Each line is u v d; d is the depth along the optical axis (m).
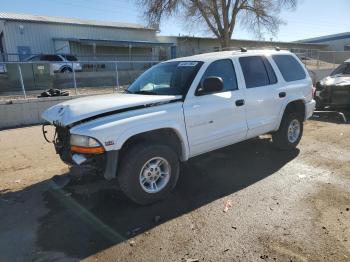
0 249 3.37
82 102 4.29
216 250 3.23
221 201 4.25
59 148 4.41
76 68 18.38
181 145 4.50
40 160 6.36
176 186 4.77
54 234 3.62
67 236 3.57
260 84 5.52
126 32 34.78
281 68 5.99
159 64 5.54
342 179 4.84
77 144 3.84
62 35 30.58
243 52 5.51
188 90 4.52
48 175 5.45
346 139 7.08
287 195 4.36
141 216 3.94
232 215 3.88
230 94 4.98
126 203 4.28
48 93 11.52
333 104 9.59
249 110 5.25
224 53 5.32
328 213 3.84
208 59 4.90
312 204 4.07
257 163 5.64
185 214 3.95
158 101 4.24
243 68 5.31
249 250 3.20
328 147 6.50
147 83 5.13
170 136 4.51
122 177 4.01
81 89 15.17
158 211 4.05
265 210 3.97
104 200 4.39
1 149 7.37
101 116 3.95
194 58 5.07
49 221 3.91
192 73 4.68
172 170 4.33
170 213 3.99
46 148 7.28
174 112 4.30
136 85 5.30
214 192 4.54
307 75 6.51
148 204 4.22
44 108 11.02
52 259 3.18
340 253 3.10
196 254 3.18
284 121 6.02
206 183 4.85
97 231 3.65
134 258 3.16
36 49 29.25
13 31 28.08
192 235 3.50
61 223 3.84
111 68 22.14
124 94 4.87
